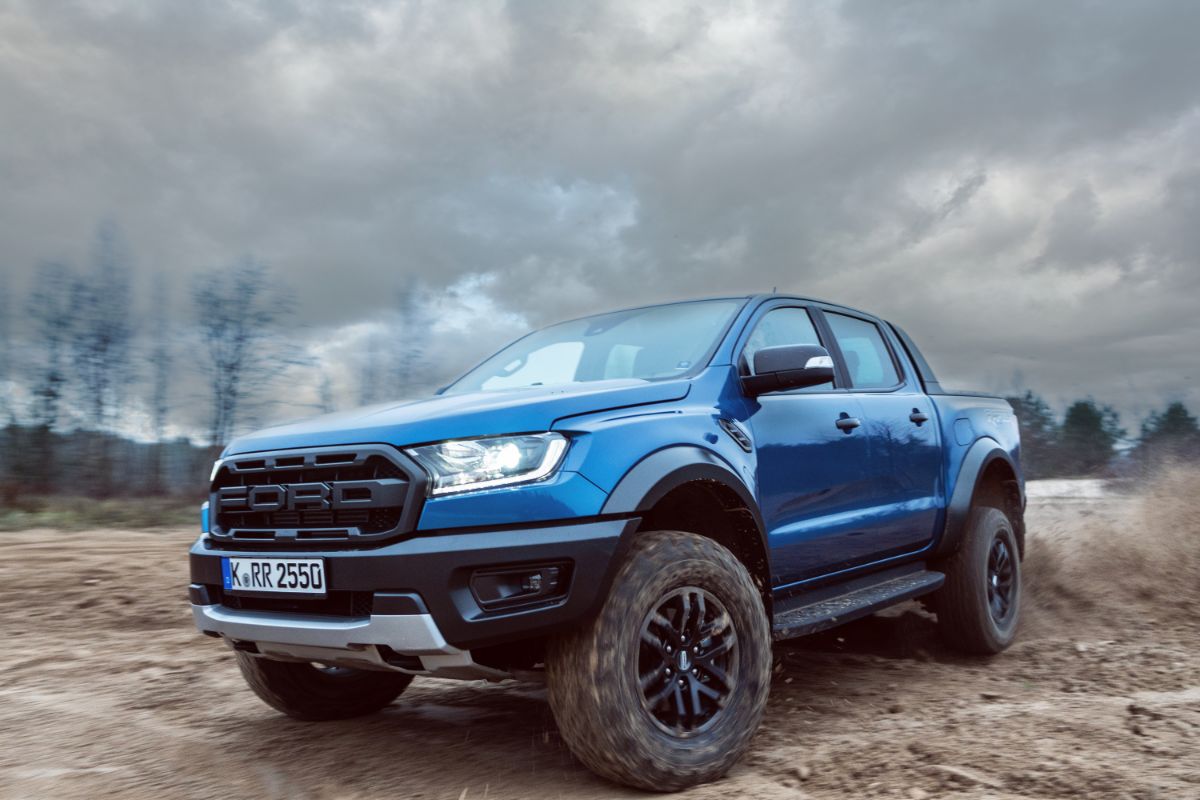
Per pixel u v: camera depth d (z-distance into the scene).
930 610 4.84
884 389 4.70
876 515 4.18
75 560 7.16
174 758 3.29
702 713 3.02
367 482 2.78
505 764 3.18
